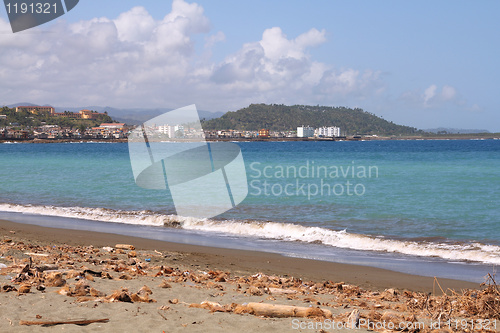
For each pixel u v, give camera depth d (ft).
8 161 192.13
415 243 44.32
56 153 291.17
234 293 23.43
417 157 228.84
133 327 16.17
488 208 66.44
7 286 20.57
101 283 23.31
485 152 296.10
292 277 31.37
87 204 70.54
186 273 29.04
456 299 24.77
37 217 60.54
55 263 28.14
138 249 40.11
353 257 39.91
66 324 16.24
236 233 50.14
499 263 38.04
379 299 26.02
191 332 15.96
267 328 16.80
